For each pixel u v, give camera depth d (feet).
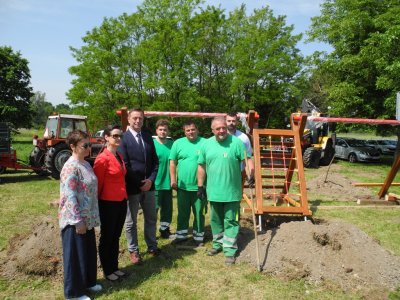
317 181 36.88
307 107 64.85
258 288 13.80
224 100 82.23
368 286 13.73
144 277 14.65
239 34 86.33
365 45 59.00
